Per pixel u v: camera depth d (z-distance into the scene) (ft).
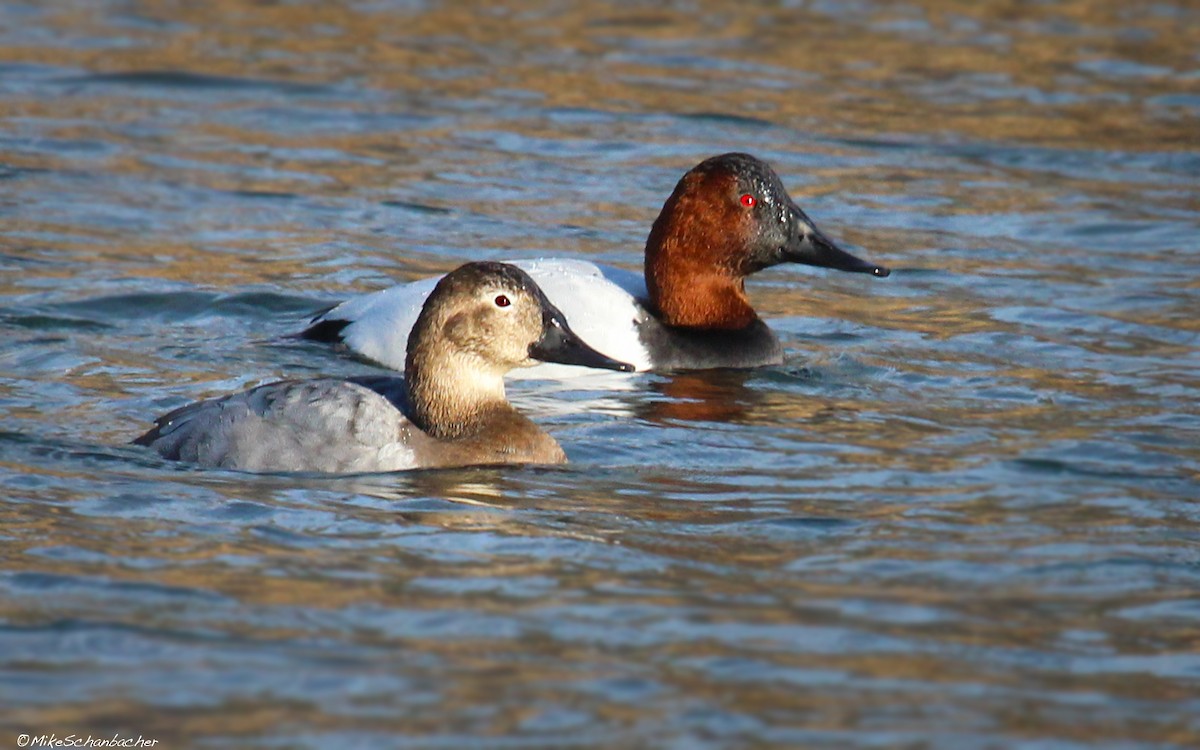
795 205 49.88
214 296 51.29
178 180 65.05
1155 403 43.98
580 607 29.55
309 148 69.97
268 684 26.21
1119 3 95.50
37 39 84.69
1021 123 75.20
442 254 57.77
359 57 83.71
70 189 63.16
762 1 95.61
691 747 24.50
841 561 32.40
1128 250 59.77
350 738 24.53
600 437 40.83
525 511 34.86
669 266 49.01
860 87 80.18
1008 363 48.06
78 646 27.40
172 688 26.00
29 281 51.96
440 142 71.26
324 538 32.68
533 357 38.88
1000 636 28.89
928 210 64.23
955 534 34.06
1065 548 33.30
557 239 59.82
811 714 25.66
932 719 25.61
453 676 26.58
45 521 32.99
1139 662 27.94
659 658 27.50
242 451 36.70
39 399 41.29
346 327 47.11
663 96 78.13
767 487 37.17
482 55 84.48
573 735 24.77
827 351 49.62
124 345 46.60
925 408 43.83
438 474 37.11
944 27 90.74
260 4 93.56
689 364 47.75
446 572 31.04
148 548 31.78
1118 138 73.31
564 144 71.41
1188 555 32.96
